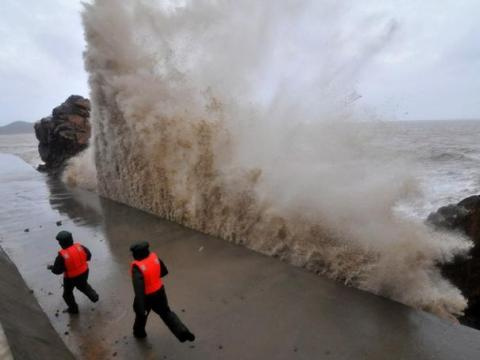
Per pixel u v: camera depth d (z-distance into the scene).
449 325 4.55
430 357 3.90
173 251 7.31
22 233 8.95
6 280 5.48
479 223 6.32
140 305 3.72
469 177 20.67
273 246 7.11
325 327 4.50
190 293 5.47
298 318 4.73
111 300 5.29
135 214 10.62
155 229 8.94
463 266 6.00
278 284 5.75
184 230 8.79
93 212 11.02
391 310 4.94
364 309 4.96
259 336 4.33
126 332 4.45
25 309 4.66
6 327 3.48
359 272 5.75
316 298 5.28
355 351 4.02
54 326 4.60
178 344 4.18
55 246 7.94
